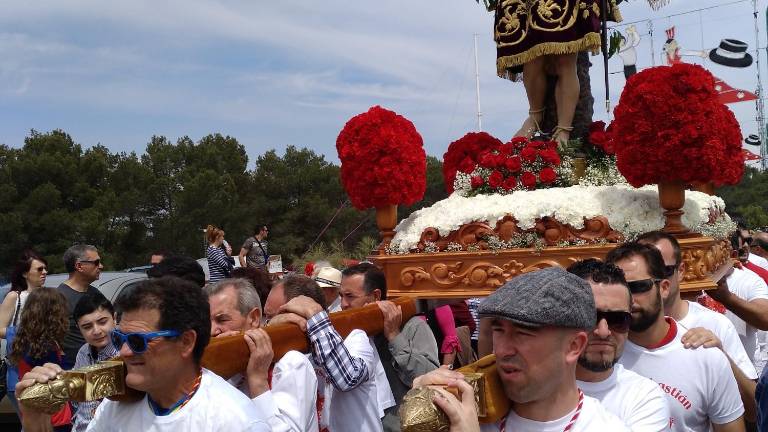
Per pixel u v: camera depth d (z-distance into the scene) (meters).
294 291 4.13
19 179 27.66
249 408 2.54
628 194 4.76
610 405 2.83
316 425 3.33
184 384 2.54
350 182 5.22
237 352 2.95
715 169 4.33
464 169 5.69
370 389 3.93
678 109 4.31
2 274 25.94
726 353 3.69
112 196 28.66
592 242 4.57
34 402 2.28
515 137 5.51
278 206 34.50
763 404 2.48
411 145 5.18
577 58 6.21
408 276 5.00
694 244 4.48
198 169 33.19
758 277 5.76
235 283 3.65
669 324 3.55
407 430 2.00
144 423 2.52
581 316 2.25
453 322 6.05
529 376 2.24
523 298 2.22
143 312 2.45
